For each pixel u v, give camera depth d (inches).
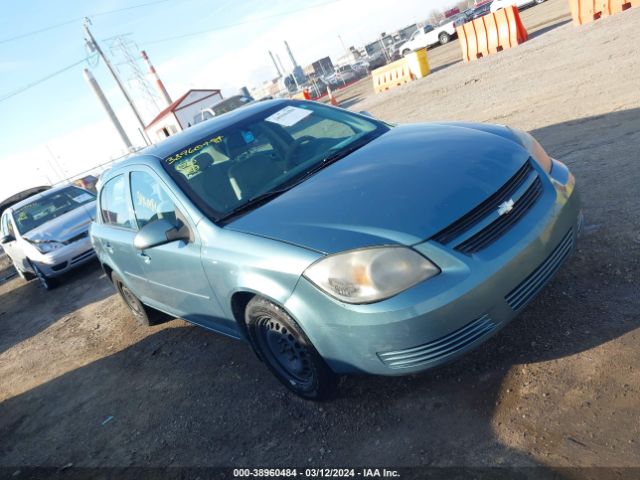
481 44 646.5
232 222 119.1
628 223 136.9
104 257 195.0
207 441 125.6
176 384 159.3
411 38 1264.8
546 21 739.4
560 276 126.4
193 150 144.3
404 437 100.8
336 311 95.9
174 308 163.6
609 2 504.1
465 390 105.2
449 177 103.4
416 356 93.2
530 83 364.8
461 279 91.4
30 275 421.4
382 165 116.2
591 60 353.4
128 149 1115.9
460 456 91.2
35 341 267.7
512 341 112.3
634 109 222.5
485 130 127.9
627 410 86.0
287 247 102.0
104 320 253.4
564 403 92.4
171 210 136.2
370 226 96.9
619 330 102.8
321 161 132.7
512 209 100.7
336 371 106.0
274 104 164.9
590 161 187.6
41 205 395.5
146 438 137.5
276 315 109.3
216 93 1365.7
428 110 430.9
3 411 194.4
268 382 139.5
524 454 86.3
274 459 110.0
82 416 164.7
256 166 135.6
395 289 91.3
